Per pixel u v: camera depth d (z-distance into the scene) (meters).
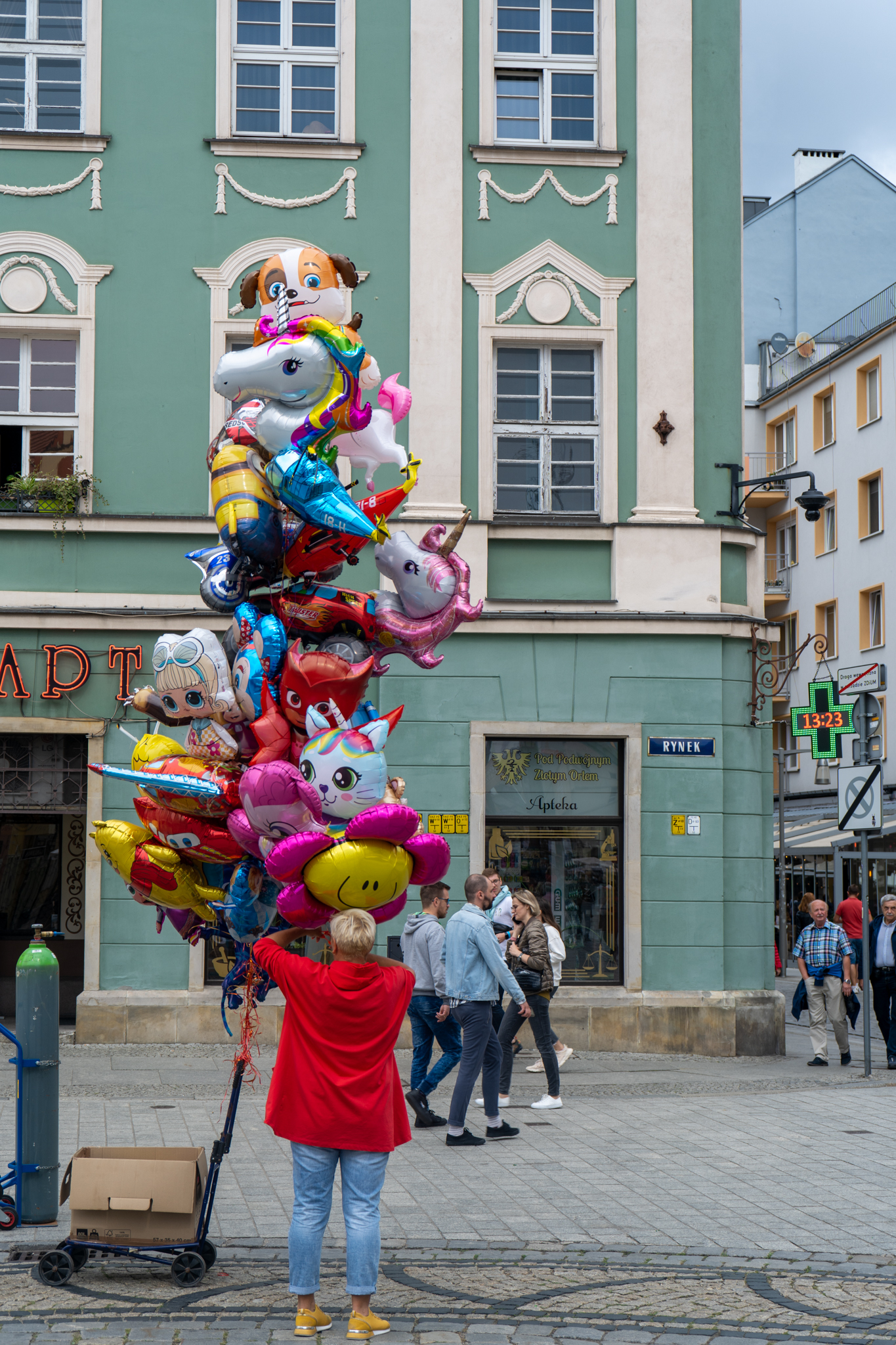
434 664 6.85
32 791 15.19
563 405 16.11
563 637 15.45
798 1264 6.69
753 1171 8.91
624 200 16.05
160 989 14.73
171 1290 6.26
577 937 15.41
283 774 5.78
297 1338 5.55
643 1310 5.95
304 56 15.96
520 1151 9.62
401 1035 15.06
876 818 14.41
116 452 15.40
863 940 15.37
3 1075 12.88
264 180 15.70
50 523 15.09
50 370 15.62
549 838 15.49
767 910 15.61
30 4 15.78
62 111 15.77
